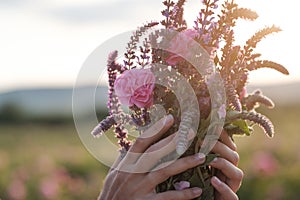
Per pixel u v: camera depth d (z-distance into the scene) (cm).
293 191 768
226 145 229
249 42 222
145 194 221
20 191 802
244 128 224
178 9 221
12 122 3350
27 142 2083
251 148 1030
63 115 3194
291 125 1888
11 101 3406
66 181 833
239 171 227
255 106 236
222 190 224
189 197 222
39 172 883
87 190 835
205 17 221
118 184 227
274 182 780
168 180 225
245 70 222
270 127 213
